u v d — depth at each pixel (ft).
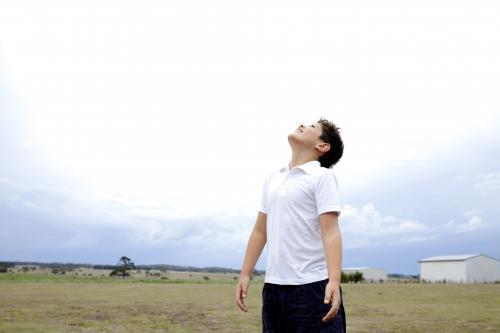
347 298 62.03
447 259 179.93
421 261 188.65
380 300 57.93
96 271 292.81
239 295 8.28
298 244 7.43
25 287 77.56
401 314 40.14
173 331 29.17
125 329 29.71
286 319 7.38
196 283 116.88
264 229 8.52
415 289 90.84
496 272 176.86
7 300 50.44
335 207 7.29
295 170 7.84
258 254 8.53
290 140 8.25
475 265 175.22
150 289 78.79
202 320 34.78
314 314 7.13
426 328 30.94
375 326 31.91
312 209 7.55
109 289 75.82
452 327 31.45
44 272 226.79
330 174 7.54
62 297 55.77
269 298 7.62
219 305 47.67
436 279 182.50
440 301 56.44
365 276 208.54
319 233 7.52
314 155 8.11
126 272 191.93
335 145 8.19
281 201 7.75
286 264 7.43
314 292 7.18
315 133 8.06
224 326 31.60
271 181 8.34
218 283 120.16
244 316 37.58
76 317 35.53
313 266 7.35
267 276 7.72
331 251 7.11
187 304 48.70
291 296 7.30
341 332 7.06
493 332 29.19
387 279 207.92
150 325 31.73
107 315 37.27
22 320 33.14
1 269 222.28
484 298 61.87
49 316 35.81
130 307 44.34
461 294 71.61
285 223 7.59
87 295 59.98
